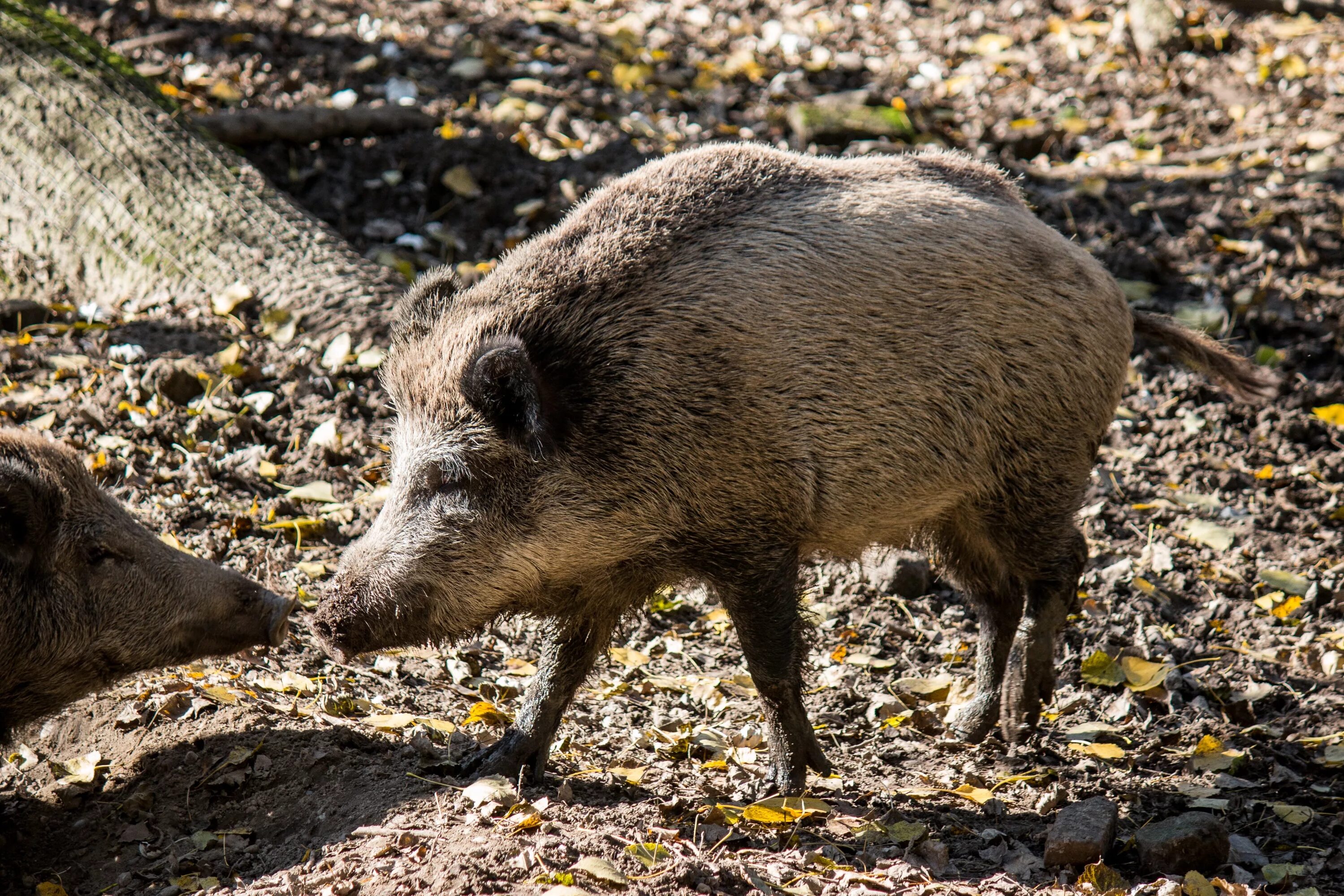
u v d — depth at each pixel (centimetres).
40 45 1577
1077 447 929
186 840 778
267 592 885
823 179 878
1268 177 1862
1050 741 955
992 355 872
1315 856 796
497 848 689
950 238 868
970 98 2161
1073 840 754
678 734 909
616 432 794
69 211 1484
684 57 2248
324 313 1405
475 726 901
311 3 2197
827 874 720
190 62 1925
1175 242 1727
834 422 824
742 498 811
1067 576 941
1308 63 2238
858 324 830
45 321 1401
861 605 1141
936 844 768
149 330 1372
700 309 805
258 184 1542
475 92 1991
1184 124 2073
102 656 852
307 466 1209
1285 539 1251
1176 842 756
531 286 816
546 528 803
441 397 800
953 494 895
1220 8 2420
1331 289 1641
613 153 1827
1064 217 1766
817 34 2369
